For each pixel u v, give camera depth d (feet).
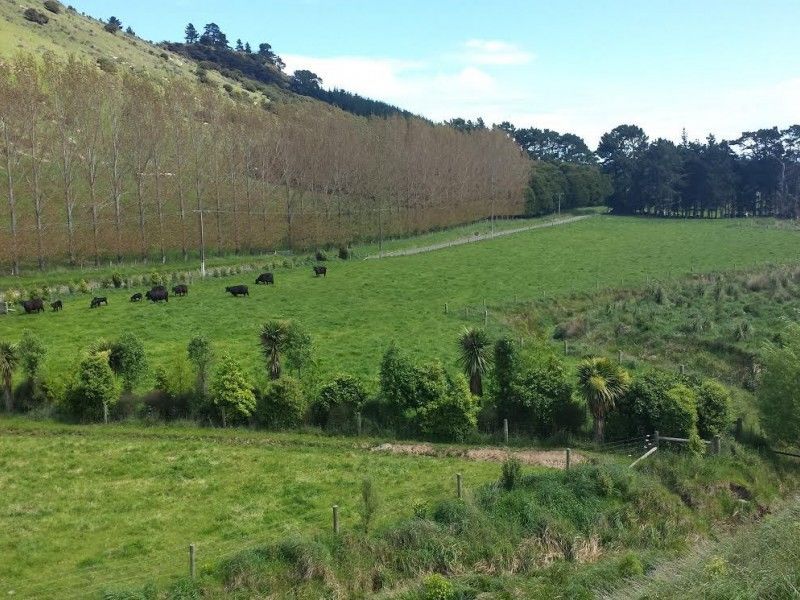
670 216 556.51
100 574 65.21
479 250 331.16
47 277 222.89
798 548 51.01
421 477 90.58
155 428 108.78
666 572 58.90
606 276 248.73
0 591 62.23
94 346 119.34
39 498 83.25
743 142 579.89
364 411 109.40
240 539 72.64
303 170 342.64
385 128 413.39
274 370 119.24
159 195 271.69
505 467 81.20
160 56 633.61
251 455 98.43
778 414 102.63
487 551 69.92
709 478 89.20
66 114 260.01
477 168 476.95
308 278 246.27
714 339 157.07
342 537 69.00
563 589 63.10
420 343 152.56
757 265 264.52
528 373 107.76
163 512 79.87
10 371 113.91
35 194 233.55
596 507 78.79
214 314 180.65
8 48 403.95
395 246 350.23
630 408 101.60
